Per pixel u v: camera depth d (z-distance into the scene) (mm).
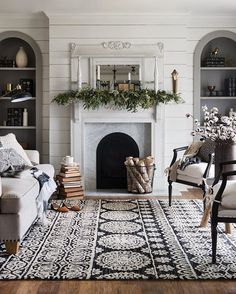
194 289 2723
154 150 6305
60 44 6234
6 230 3312
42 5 5816
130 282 2832
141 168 6004
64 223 4336
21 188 3559
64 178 5703
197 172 4883
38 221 4367
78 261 3205
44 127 6598
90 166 6445
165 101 6105
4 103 6746
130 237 3842
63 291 2688
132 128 6418
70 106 6273
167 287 2752
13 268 3059
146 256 3322
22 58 6598
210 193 3549
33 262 3184
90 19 6203
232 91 6578
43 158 6613
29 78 6773
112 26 6215
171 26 6230
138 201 5531
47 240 3742
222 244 3629
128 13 6141
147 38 6227
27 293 2656
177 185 6418
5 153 4539
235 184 3381
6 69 6586
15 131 6785
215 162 3748
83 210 4961
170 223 4355
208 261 3211
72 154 6293
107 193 6121
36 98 6539
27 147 6719
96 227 4188
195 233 3979
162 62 6238
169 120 6324
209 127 3766
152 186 6273
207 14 6348
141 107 6203
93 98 5988
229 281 2850
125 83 6258
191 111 6539
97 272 2986
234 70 6738
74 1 5594
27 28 6492
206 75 6750
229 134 3658
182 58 6246
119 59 6246
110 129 6418
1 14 6312
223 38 6723
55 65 6250
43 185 4199
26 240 3740
